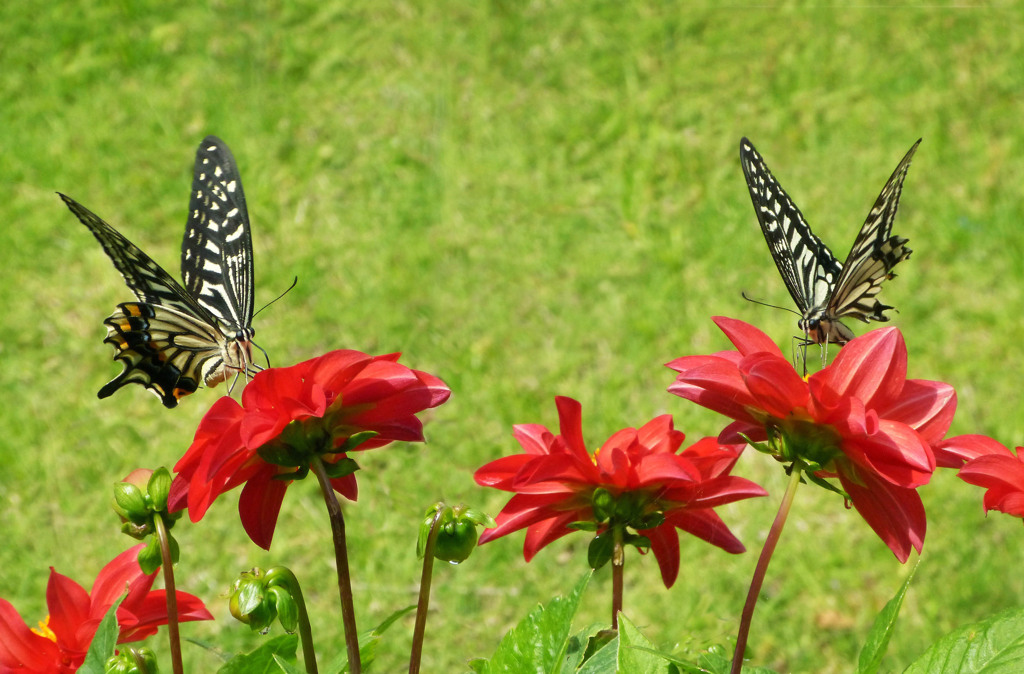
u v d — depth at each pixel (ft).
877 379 4.66
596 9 25.81
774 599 13.88
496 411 16.71
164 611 5.24
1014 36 24.72
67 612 5.02
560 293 18.98
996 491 4.85
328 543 14.79
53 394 17.17
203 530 14.90
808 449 4.64
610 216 20.53
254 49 24.32
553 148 22.11
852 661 13.25
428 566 4.87
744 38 25.05
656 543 5.33
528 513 5.05
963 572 14.25
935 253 19.81
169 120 22.47
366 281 19.13
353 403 4.80
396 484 15.58
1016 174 21.25
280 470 4.82
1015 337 17.87
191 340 9.00
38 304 18.63
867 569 14.37
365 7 25.59
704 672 4.27
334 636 13.26
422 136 22.25
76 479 15.81
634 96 23.40
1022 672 4.19
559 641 4.38
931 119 22.71
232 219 9.15
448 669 13.07
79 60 23.79
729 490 4.87
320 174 21.39
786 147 22.34
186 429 16.60
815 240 9.94
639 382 17.38
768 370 4.51
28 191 20.76
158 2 25.40
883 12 25.75
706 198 20.94
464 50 24.44
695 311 18.54
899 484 4.42
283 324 18.35
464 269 19.49
